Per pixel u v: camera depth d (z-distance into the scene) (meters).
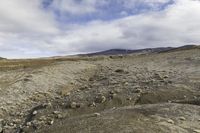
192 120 17.39
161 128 15.87
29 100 34.56
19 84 40.50
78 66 58.94
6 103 32.94
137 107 20.00
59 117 25.39
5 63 80.00
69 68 55.19
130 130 15.64
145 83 34.03
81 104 27.50
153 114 18.09
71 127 17.56
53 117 25.61
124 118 17.53
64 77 46.75
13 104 32.88
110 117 17.98
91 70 55.88
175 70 45.47
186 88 29.14
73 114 25.92
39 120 25.20
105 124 16.86
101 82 40.47
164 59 65.75
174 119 17.33
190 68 46.66
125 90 30.61
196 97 25.98
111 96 28.45
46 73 48.47
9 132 24.73
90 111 26.19
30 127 24.22
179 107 19.62
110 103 27.22
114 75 46.44
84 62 71.56
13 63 80.31
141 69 51.44
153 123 16.56
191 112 18.73
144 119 17.22
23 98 35.03
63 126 18.17
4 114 29.84
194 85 30.44
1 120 27.91
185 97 26.66
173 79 34.91
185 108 19.45
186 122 17.00
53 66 57.41
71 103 27.77
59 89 39.25
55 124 19.34
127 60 78.38
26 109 31.09
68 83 43.16
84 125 17.34
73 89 39.22
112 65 64.38
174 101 24.09
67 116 25.53
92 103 27.45
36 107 29.94
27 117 27.77
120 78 41.22
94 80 45.00
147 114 18.16
